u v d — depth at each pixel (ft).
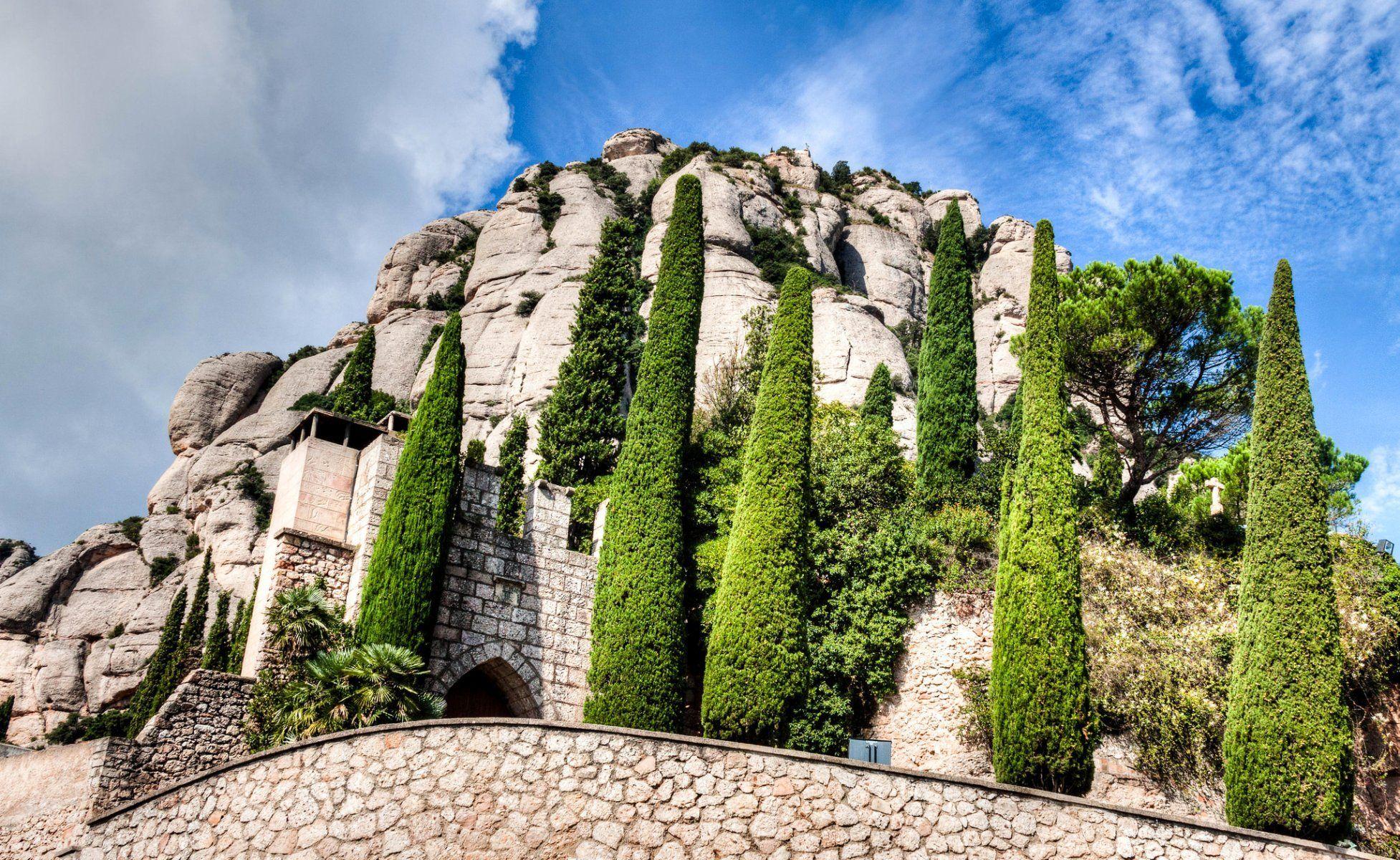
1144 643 81.30
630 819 50.60
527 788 51.24
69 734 163.53
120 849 57.21
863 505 98.68
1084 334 109.29
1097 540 93.35
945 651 86.84
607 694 83.41
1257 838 53.26
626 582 88.84
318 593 76.18
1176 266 107.04
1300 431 67.92
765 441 79.30
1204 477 116.47
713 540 100.63
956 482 112.68
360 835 50.88
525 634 86.33
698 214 117.91
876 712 86.94
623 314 143.33
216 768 56.03
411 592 77.00
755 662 69.67
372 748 53.06
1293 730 60.08
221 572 188.03
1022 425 73.10
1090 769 60.39
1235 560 93.15
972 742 81.76
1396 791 75.82
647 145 348.79
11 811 70.18
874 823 51.42
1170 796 74.95
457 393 86.38
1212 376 109.40
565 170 327.26
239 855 52.24
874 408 150.51
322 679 65.21
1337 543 86.33
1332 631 62.13
